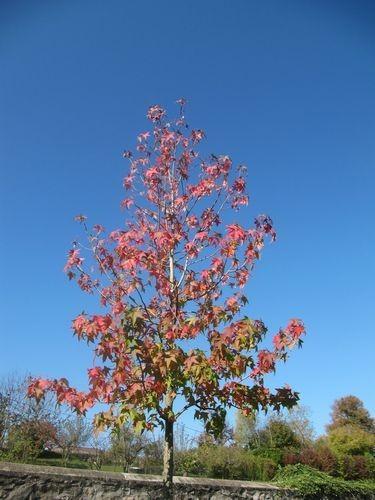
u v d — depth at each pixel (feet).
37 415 45.34
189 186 24.72
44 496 19.86
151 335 20.47
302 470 33.09
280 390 22.33
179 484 24.43
